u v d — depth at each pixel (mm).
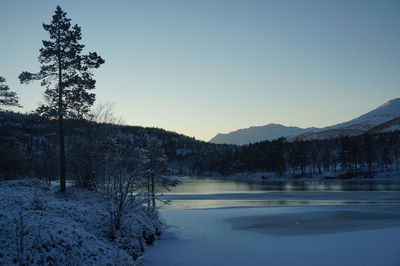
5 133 33156
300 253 17562
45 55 25891
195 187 82312
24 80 25297
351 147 109375
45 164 41906
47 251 10867
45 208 15477
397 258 16328
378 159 108938
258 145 154625
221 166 162500
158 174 27906
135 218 18781
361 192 57000
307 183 93438
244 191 66688
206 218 29969
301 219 28969
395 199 45781
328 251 17844
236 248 18828
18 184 24031
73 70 27281
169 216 31234
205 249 18688
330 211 33750
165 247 19203
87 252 12336
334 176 105438
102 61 27766
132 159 17781
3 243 10227
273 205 40531
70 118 27391
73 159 31375
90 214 17578
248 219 29297
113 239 15633
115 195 16719
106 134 29812
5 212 12484
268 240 20703
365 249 18109
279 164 127438
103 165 17969
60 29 26797
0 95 26984
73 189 28672
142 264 15586
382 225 25344
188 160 196500
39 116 26000
